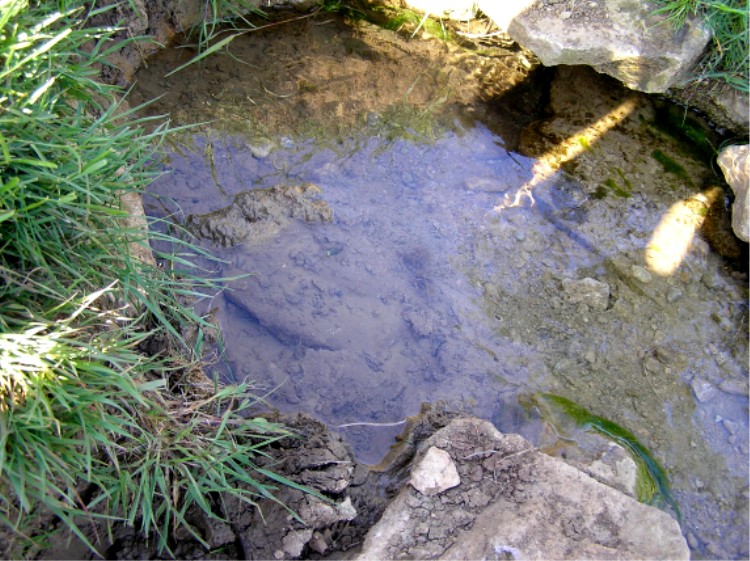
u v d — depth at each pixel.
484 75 3.47
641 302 2.93
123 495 2.01
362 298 2.83
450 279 2.91
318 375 2.65
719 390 2.77
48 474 1.93
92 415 1.91
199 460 2.14
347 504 2.28
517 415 2.62
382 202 3.08
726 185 3.20
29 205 1.92
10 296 1.99
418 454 2.38
